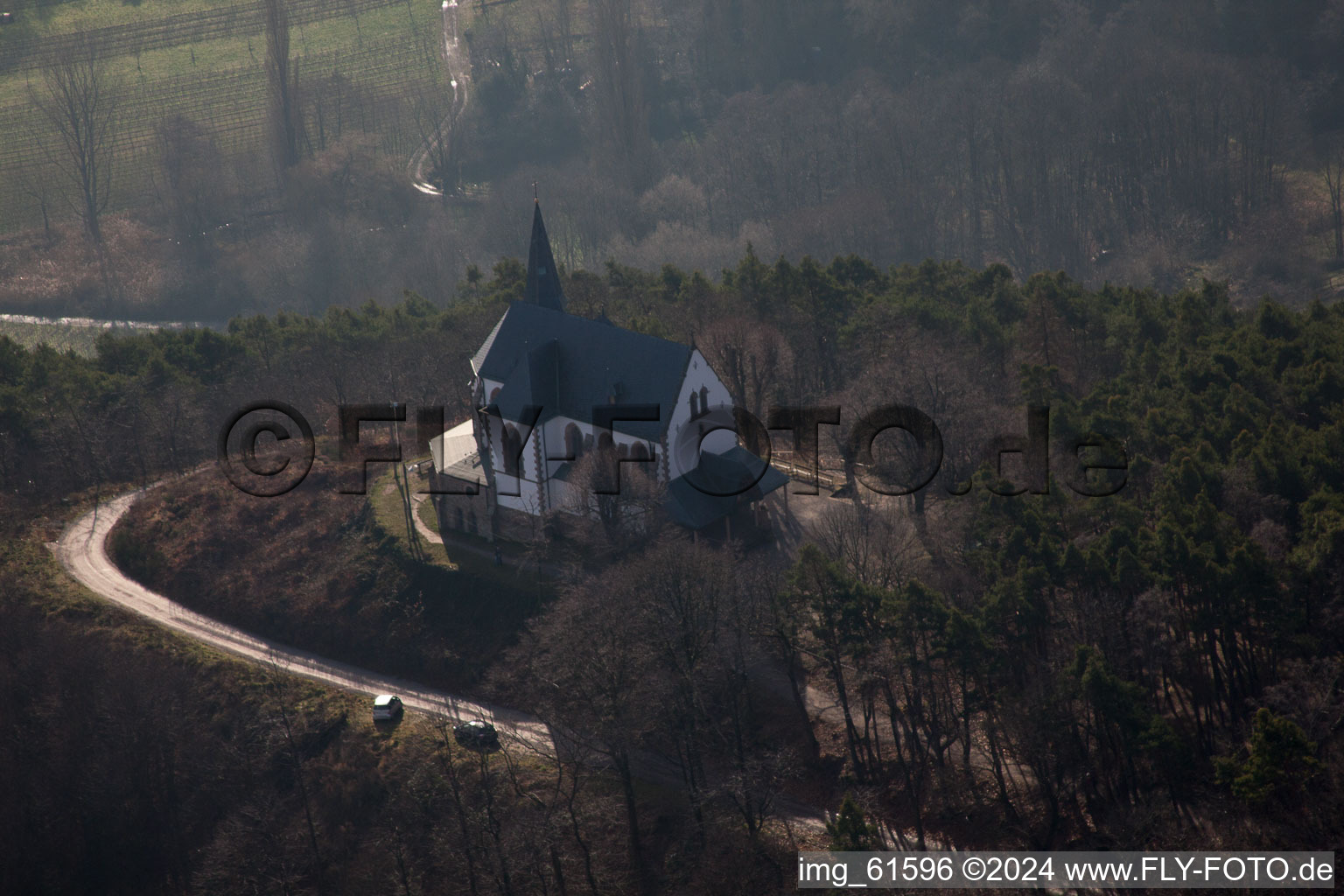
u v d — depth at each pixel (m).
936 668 157.25
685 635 160.00
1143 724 137.75
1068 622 154.25
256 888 166.25
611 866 158.50
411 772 174.75
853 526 186.25
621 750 158.75
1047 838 147.12
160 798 185.50
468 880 160.38
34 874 180.62
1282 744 126.12
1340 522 145.50
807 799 161.25
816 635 161.25
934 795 155.88
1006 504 165.62
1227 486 166.62
